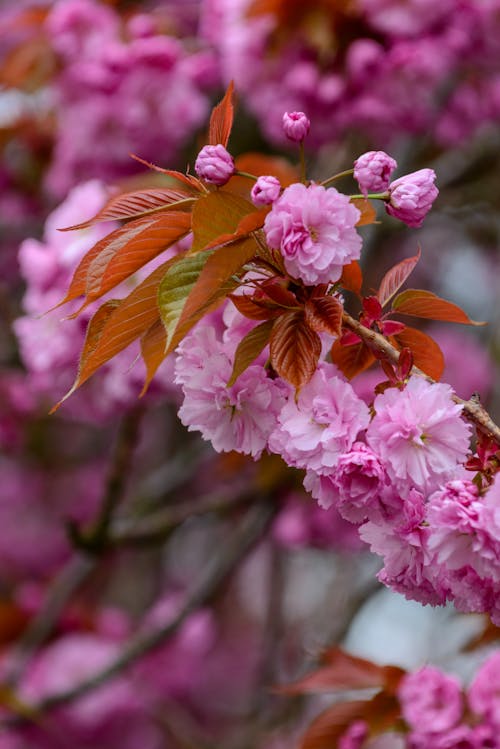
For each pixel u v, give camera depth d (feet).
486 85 8.66
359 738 6.27
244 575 14.32
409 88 8.00
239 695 13.62
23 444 12.76
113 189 6.91
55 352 6.75
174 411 12.71
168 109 8.73
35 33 9.25
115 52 8.55
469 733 6.11
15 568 13.84
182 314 5.22
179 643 10.56
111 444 13.83
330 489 5.32
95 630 10.25
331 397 5.32
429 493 5.31
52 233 6.81
